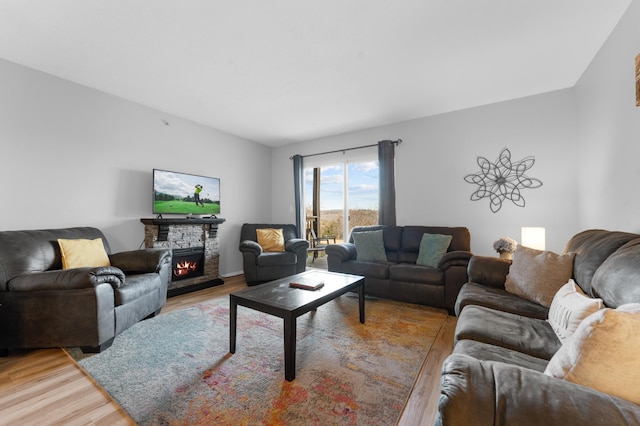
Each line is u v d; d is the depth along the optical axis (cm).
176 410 151
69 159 308
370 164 477
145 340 235
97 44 244
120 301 234
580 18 212
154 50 253
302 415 146
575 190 318
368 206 478
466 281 293
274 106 378
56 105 299
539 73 293
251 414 147
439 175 402
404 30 225
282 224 526
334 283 255
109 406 154
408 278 324
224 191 484
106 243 313
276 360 202
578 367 80
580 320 119
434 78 303
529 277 193
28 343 212
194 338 239
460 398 73
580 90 300
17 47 249
